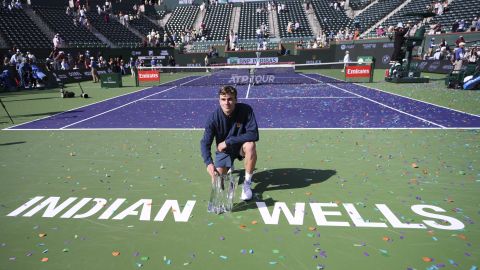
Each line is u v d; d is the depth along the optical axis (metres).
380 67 29.45
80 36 30.38
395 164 5.16
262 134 7.34
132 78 27.02
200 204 3.92
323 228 3.34
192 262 2.85
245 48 34.94
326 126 8.02
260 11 40.66
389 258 2.84
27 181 4.74
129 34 35.09
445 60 21.23
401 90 15.02
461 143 6.26
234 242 3.13
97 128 8.37
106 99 14.61
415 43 17.75
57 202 4.05
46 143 6.90
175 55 33.84
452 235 3.17
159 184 4.55
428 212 3.62
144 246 3.10
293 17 38.81
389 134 7.08
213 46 35.06
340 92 15.11
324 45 32.72
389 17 32.25
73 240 3.22
